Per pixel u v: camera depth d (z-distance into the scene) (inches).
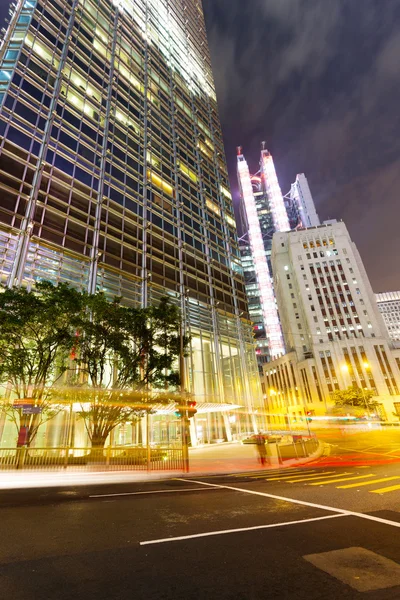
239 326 1694.1
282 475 548.4
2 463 562.3
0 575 165.8
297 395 3444.9
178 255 1515.7
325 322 3430.1
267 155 6963.6
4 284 848.9
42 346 677.3
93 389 712.4
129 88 1656.0
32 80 1151.6
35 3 1298.0
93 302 713.0
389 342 3408.0
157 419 1128.2
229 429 1370.6
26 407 598.2
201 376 1354.6
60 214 1063.0
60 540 219.1
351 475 499.8
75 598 142.6
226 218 2038.6
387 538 209.3
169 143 1807.3
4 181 946.1
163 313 798.5
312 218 5866.1
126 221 1317.7
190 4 2940.5
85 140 1278.3
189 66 2418.8
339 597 138.7
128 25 1849.2
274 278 4552.2
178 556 188.7
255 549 197.3
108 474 560.4
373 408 2469.2
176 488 434.9
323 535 219.5
